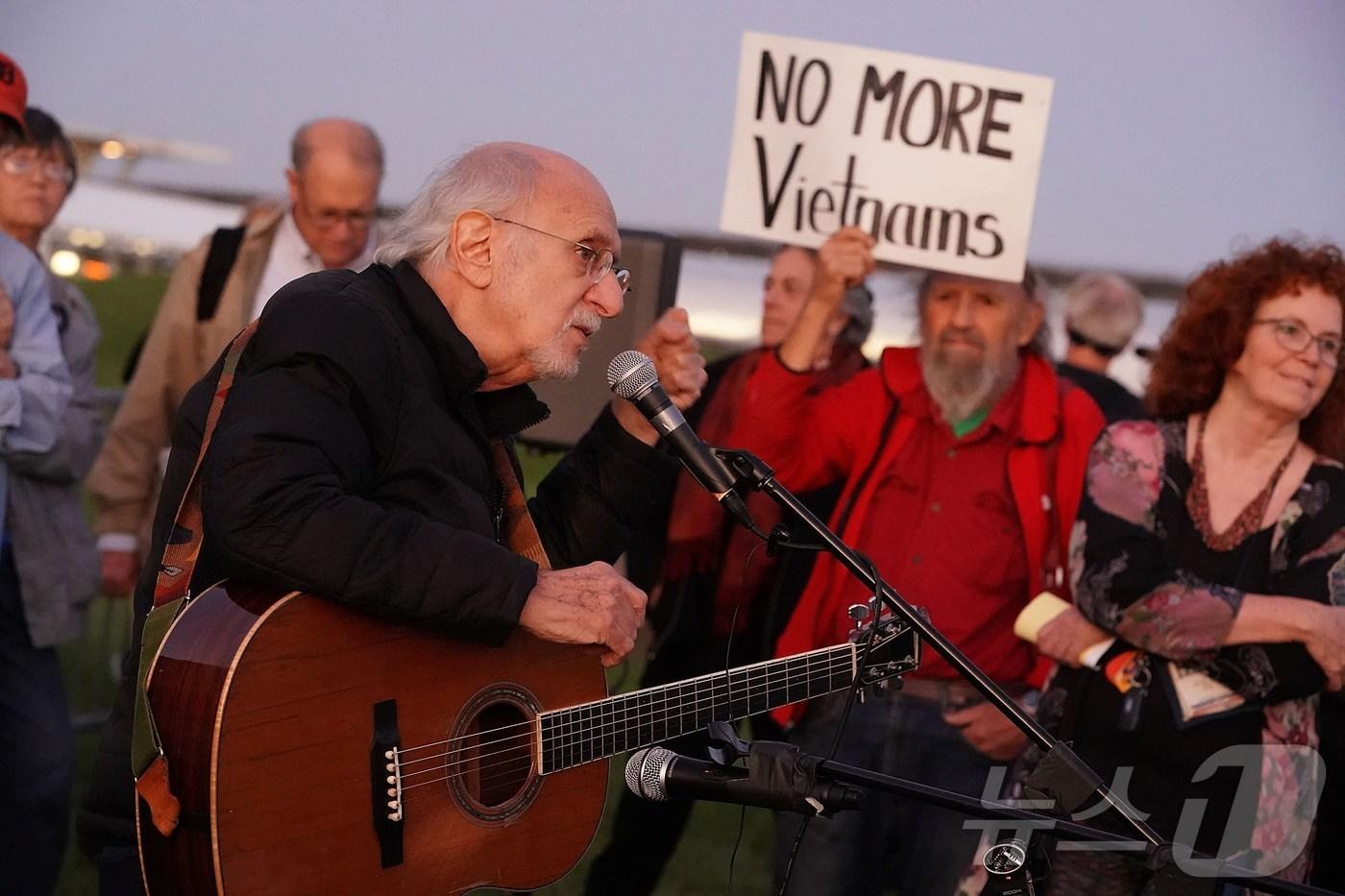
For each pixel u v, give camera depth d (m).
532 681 2.55
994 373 3.87
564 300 2.47
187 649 2.27
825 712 3.83
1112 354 4.77
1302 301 3.39
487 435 2.62
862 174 3.90
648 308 3.99
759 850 4.98
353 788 2.34
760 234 3.98
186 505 2.39
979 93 3.82
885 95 3.88
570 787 2.62
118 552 4.80
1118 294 4.75
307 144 4.54
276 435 2.23
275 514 2.21
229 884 2.21
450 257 2.46
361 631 2.35
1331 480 3.44
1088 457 3.56
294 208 4.64
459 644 2.46
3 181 4.28
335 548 2.21
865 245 3.90
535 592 2.40
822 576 3.91
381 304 2.40
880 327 4.46
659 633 4.10
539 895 4.46
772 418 3.99
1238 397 3.45
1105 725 3.46
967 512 3.85
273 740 2.26
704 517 4.05
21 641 4.04
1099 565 3.44
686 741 3.90
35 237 4.39
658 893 4.57
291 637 2.28
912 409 3.91
